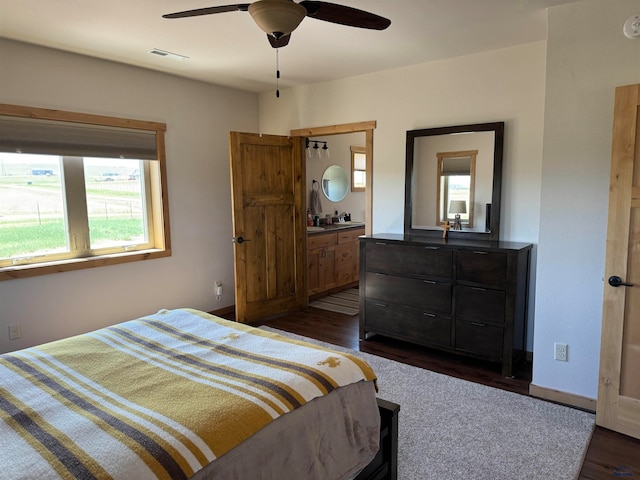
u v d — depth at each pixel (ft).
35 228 11.56
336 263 19.12
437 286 11.47
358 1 8.33
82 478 3.73
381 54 11.85
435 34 10.25
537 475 6.91
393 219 13.97
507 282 10.32
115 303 12.97
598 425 8.30
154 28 9.68
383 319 12.66
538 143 11.10
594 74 8.28
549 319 9.27
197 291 15.24
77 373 5.83
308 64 12.80
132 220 13.71
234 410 4.73
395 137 13.62
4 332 10.84
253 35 10.14
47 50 11.14
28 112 10.87
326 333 13.88
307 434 5.08
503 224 11.82
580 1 8.27
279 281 15.81
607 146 8.29
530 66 11.03
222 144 15.70
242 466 4.41
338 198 21.31
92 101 12.10
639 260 7.64
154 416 4.62
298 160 16.07
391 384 10.14
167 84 13.84
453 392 9.73
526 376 10.59
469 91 12.04
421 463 7.21
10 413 4.80
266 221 15.24
